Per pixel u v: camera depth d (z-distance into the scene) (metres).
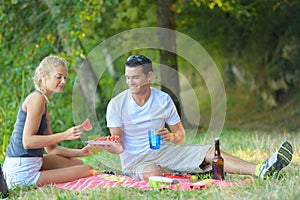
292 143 9.99
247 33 18.12
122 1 15.28
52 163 7.45
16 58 12.98
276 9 17.03
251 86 19.12
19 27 13.25
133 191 6.38
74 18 12.59
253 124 16.06
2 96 12.63
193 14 16.97
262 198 5.72
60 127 13.05
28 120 7.01
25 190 6.86
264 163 6.74
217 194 5.98
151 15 17.11
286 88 18.08
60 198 6.07
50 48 13.16
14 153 7.13
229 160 7.06
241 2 16.02
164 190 6.27
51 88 7.11
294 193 5.79
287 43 17.66
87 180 7.02
